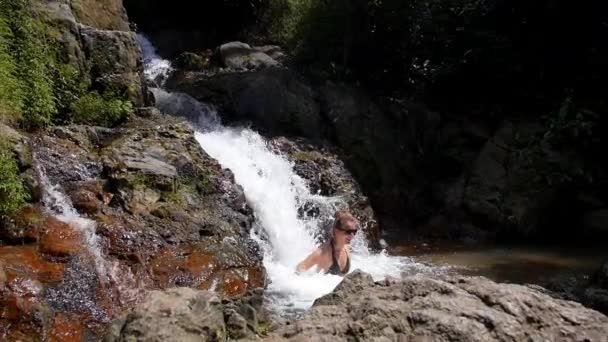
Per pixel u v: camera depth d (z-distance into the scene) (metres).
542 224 11.32
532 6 12.41
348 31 13.55
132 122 9.15
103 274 6.28
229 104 11.86
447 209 11.69
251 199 9.09
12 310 5.43
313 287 6.27
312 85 12.63
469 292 2.94
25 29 8.40
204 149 9.73
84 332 5.72
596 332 2.75
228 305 2.90
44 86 8.12
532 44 12.55
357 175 11.60
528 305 2.84
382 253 9.98
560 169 11.27
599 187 11.34
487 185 11.55
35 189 6.81
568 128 11.31
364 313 2.79
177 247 7.04
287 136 11.55
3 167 6.42
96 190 7.31
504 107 12.63
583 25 12.05
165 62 14.98
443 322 2.67
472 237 11.23
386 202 11.67
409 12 13.56
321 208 9.85
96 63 9.45
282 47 15.77
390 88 13.79
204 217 7.66
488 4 12.95
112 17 11.02
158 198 7.56
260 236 8.71
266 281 7.31
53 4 9.46
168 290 2.77
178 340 2.48
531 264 9.20
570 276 8.35
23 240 6.30
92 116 8.90
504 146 11.84
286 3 16.67
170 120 9.49
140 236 6.89
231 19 17.53
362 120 12.09
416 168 12.32
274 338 2.70
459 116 12.82
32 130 7.89
